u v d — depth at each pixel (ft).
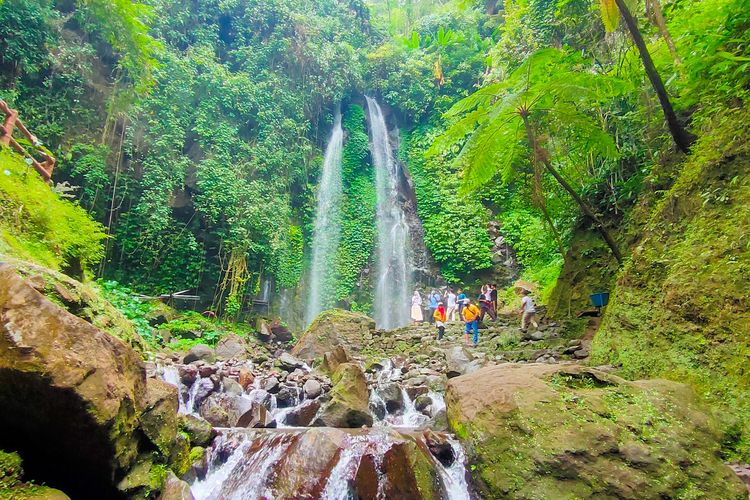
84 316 10.73
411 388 22.66
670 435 12.05
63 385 7.89
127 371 9.84
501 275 62.54
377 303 62.08
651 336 17.34
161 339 31.22
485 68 74.49
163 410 11.44
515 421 12.92
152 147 43.75
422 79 76.74
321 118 67.10
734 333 13.94
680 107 22.59
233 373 23.29
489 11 84.38
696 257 16.53
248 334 43.91
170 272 43.62
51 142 37.99
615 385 13.88
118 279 40.55
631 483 11.18
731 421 12.65
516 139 27.02
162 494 10.29
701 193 18.02
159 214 41.81
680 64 20.92
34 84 38.14
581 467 11.62
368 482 12.00
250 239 47.70
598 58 32.24
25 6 36.63
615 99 29.71
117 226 41.24
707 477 11.21
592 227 33.32
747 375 13.10
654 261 18.98
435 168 70.59
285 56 60.34
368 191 68.59
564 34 35.17
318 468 12.05
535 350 26.81
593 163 32.32
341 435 12.98
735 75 17.80
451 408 15.87
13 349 7.73
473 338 33.32
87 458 8.77
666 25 23.65
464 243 63.77
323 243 60.80
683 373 15.12
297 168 57.41
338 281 59.82
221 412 17.46
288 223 55.21
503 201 43.16
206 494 12.60
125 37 38.60
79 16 39.75
